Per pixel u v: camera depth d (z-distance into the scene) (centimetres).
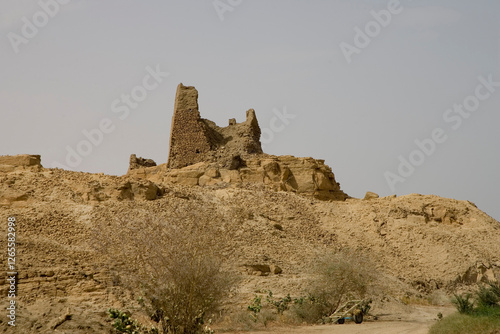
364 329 3675
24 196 5944
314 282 4488
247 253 5488
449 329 3086
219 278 3098
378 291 4691
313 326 3941
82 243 5103
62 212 5778
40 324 3136
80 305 3553
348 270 4434
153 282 2983
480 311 3438
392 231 7188
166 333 2959
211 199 6988
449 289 6266
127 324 2909
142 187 6519
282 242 6109
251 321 3834
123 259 3372
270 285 4841
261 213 6938
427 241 7038
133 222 3291
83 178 6519
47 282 3788
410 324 4016
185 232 3073
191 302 2966
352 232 7131
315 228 7019
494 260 7050
